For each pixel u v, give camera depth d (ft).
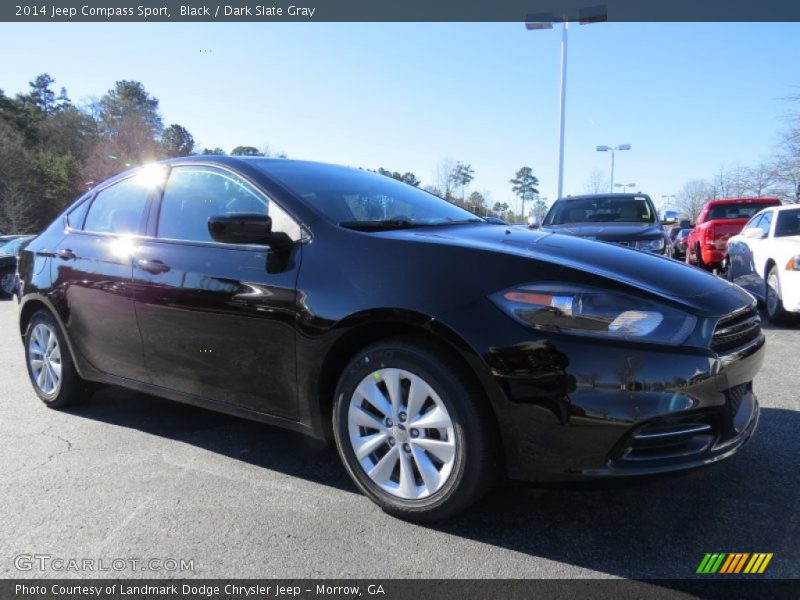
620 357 7.09
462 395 7.64
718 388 7.45
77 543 7.98
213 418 12.84
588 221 28.30
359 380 8.54
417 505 8.18
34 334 13.84
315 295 8.71
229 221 8.79
